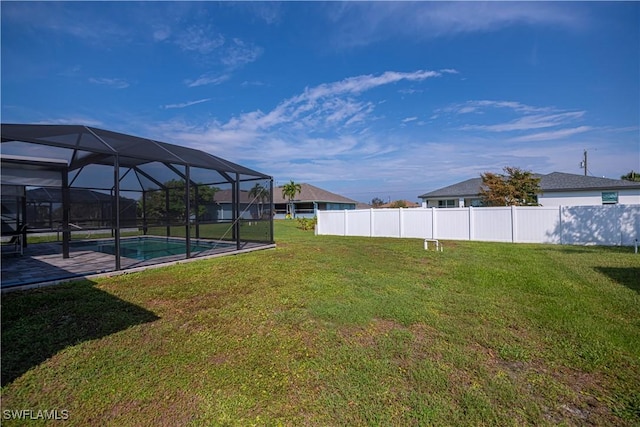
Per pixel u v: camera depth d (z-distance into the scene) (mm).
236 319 4195
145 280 6281
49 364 2982
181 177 11438
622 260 8820
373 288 5754
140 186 14656
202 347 3389
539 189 19547
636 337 3650
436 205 27062
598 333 3746
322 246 12438
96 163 10805
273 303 4852
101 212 13945
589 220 12992
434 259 9062
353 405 2430
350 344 3477
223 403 2453
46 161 8359
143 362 3053
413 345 3461
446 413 2330
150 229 15375
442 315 4387
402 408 2389
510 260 8883
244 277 6555
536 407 2412
